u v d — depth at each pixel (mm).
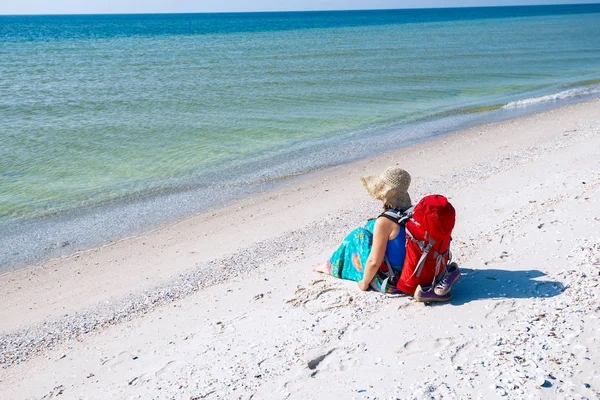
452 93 26219
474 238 7082
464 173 12031
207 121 20516
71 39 82375
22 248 9891
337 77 32469
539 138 14992
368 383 4094
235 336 5402
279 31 99750
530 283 5301
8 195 12742
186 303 6875
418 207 4980
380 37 72875
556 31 77000
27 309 7586
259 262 8078
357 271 5863
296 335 5051
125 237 10203
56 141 17719
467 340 4445
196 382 4641
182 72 36500
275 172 14000
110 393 4844
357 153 15445
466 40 62875
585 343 4078
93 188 13227
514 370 3930
